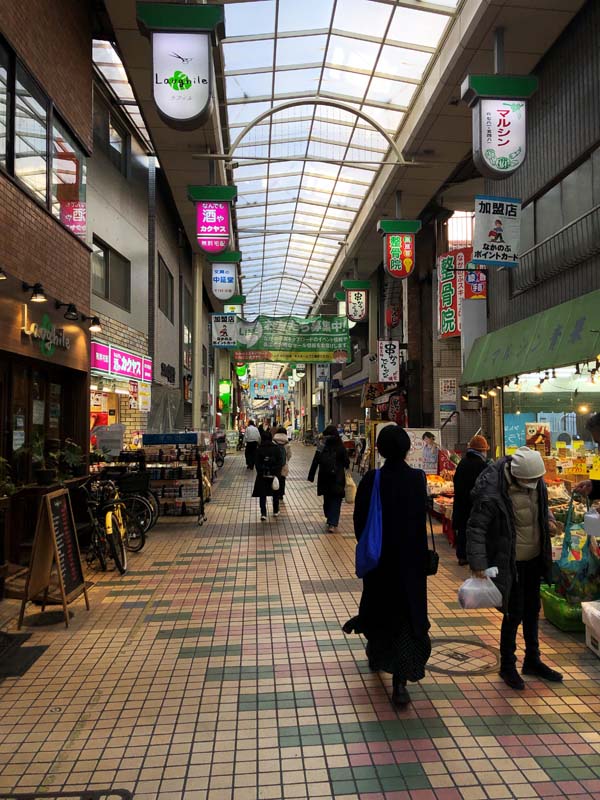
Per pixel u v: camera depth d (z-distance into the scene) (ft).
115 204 42.65
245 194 60.08
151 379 50.57
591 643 14.39
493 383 34.94
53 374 25.84
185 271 74.95
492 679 12.98
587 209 27.45
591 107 26.91
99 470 31.58
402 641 11.60
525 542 12.72
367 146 48.47
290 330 71.61
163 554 26.32
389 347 63.41
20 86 21.31
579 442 30.53
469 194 56.13
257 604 18.70
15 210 20.38
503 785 9.23
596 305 24.26
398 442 12.32
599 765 9.75
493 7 27.78
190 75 25.02
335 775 9.50
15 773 9.68
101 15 31.40
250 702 12.03
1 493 17.26
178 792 9.12
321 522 34.81
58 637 15.88
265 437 35.60
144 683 12.97
